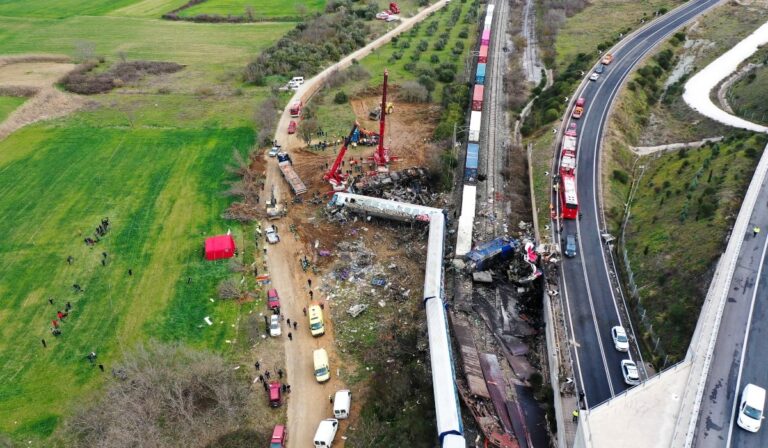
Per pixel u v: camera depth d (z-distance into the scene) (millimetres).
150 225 86812
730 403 44094
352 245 81688
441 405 52344
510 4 187750
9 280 75750
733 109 106688
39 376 61781
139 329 67812
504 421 54188
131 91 135250
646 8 160750
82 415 55562
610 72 121750
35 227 86500
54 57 153875
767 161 75750
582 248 75062
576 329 62812
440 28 172875
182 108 126250
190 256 80188
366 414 56844
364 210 85562
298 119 120625
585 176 88875
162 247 81938
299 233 84688
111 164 104250
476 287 72125
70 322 68938
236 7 197000
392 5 187000
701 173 79812
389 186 93938
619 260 73125
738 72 120188
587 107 108312
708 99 111312
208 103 128375
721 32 139125
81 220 88125
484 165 97875
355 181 94375
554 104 108812
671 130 105250
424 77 131625
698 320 53500
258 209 90438
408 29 174250
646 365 58094
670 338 58188
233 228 86125
